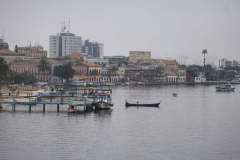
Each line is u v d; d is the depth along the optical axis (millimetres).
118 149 88625
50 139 95812
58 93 192125
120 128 109562
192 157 84000
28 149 87625
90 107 137500
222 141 96875
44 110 134375
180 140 97375
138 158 82812
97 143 93062
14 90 192125
